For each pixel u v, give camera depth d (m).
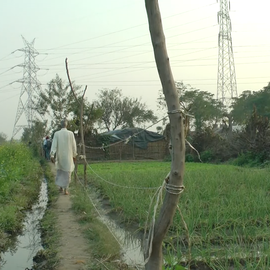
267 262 4.93
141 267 5.49
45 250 6.34
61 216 8.85
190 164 25.64
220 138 29.36
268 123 23.56
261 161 22.28
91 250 6.25
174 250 5.67
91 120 30.28
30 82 43.41
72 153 11.94
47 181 17.72
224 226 6.83
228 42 43.72
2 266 6.06
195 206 8.12
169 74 3.43
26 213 10.27
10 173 12.83
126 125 59.03
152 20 3.41
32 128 40.50
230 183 12.47
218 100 40.47
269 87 40.25
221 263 5.35
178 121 3.45
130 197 9.72
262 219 7.48
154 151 34.47
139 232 7.50
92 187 14.08
